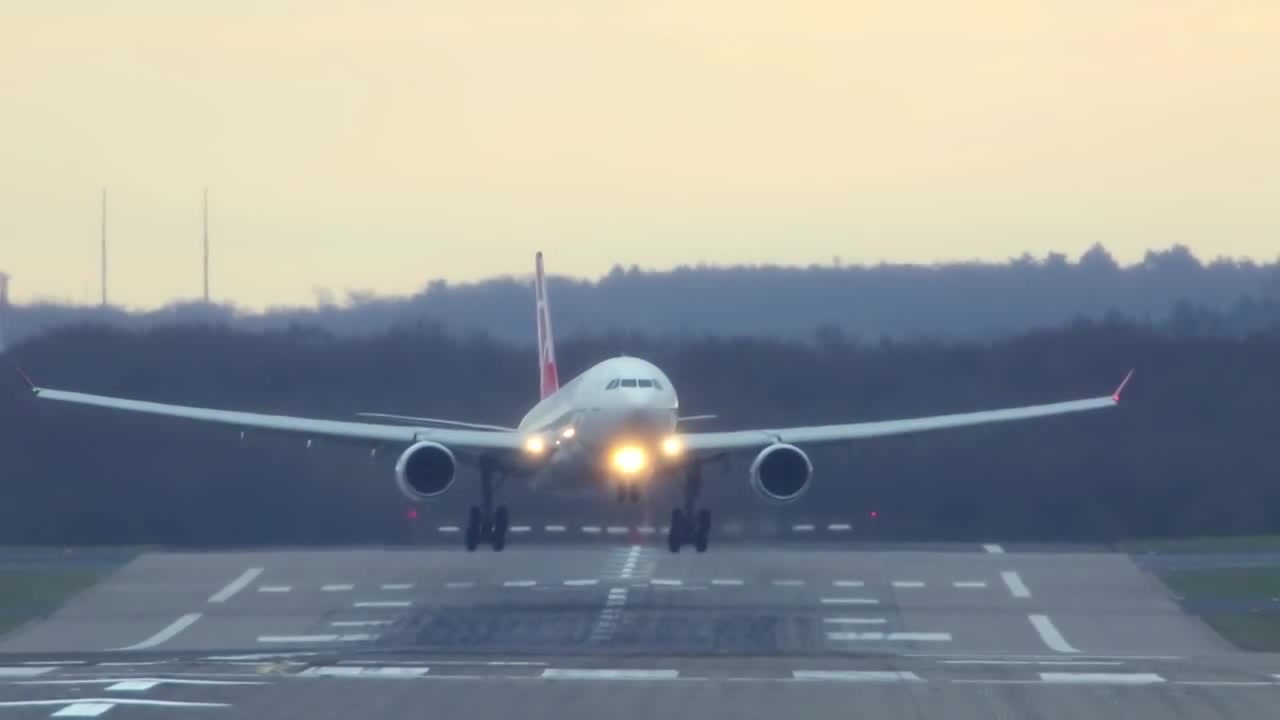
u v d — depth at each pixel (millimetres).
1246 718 96312
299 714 94625
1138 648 155500
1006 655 147375
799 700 101750
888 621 167625
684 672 117750
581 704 99188
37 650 158625
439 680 110062
